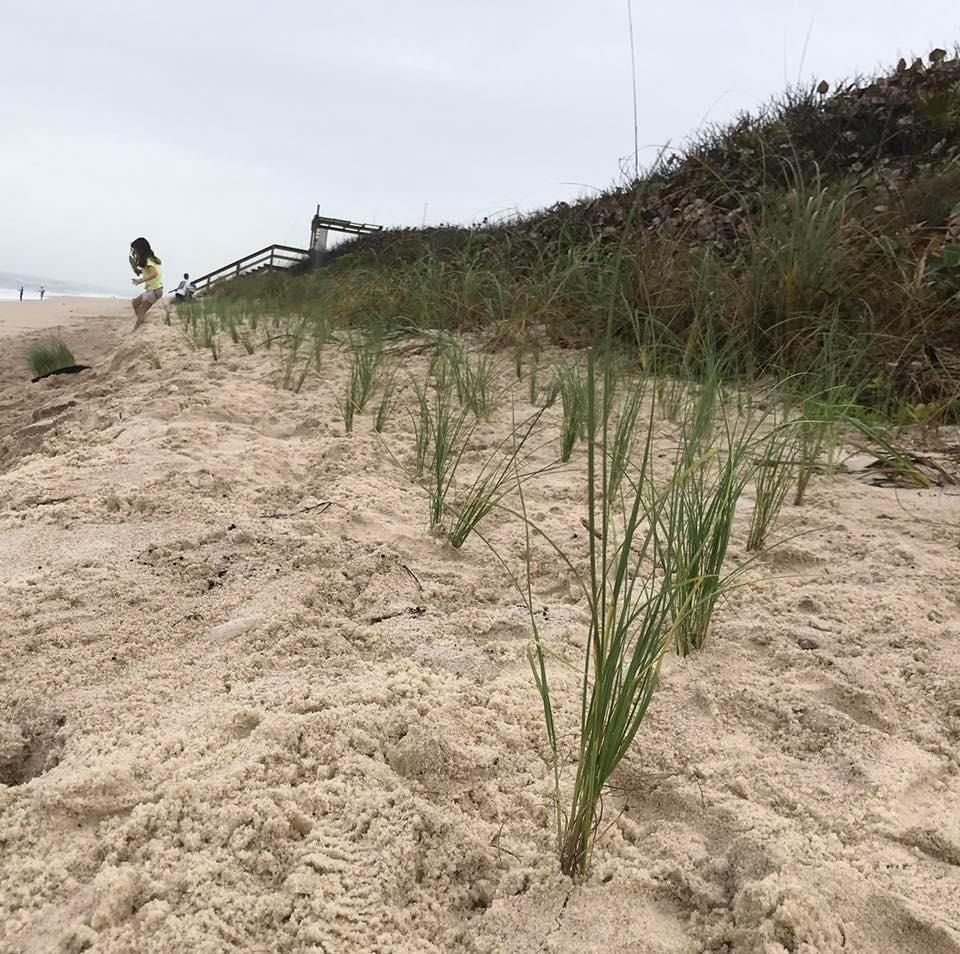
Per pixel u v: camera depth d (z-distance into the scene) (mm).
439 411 3742
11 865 1257
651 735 1627
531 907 1222
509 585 2379
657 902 1238
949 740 1613
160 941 1103
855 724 1632
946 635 1989
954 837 1309
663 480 3221
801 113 7840
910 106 7195
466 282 6977
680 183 7781
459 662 1904
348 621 2107
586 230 7641
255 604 2158
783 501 2982
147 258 11289
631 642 1994
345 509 2898
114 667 1854
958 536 2623
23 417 6379
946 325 4188
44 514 2818
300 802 1376
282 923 1155
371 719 1602
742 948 1125
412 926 1190
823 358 3977
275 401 4852
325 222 17938
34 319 17719
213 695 1744
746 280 4816
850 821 1363
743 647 1987
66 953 1100
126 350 8180
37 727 1643
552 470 3453
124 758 1464
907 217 5227
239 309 9891
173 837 1294
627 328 4883
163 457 3496
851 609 2139
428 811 1371
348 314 7594
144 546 2531
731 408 4027
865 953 1123
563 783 1480
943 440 3584
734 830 1356
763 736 1635
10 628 1987
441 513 2918
